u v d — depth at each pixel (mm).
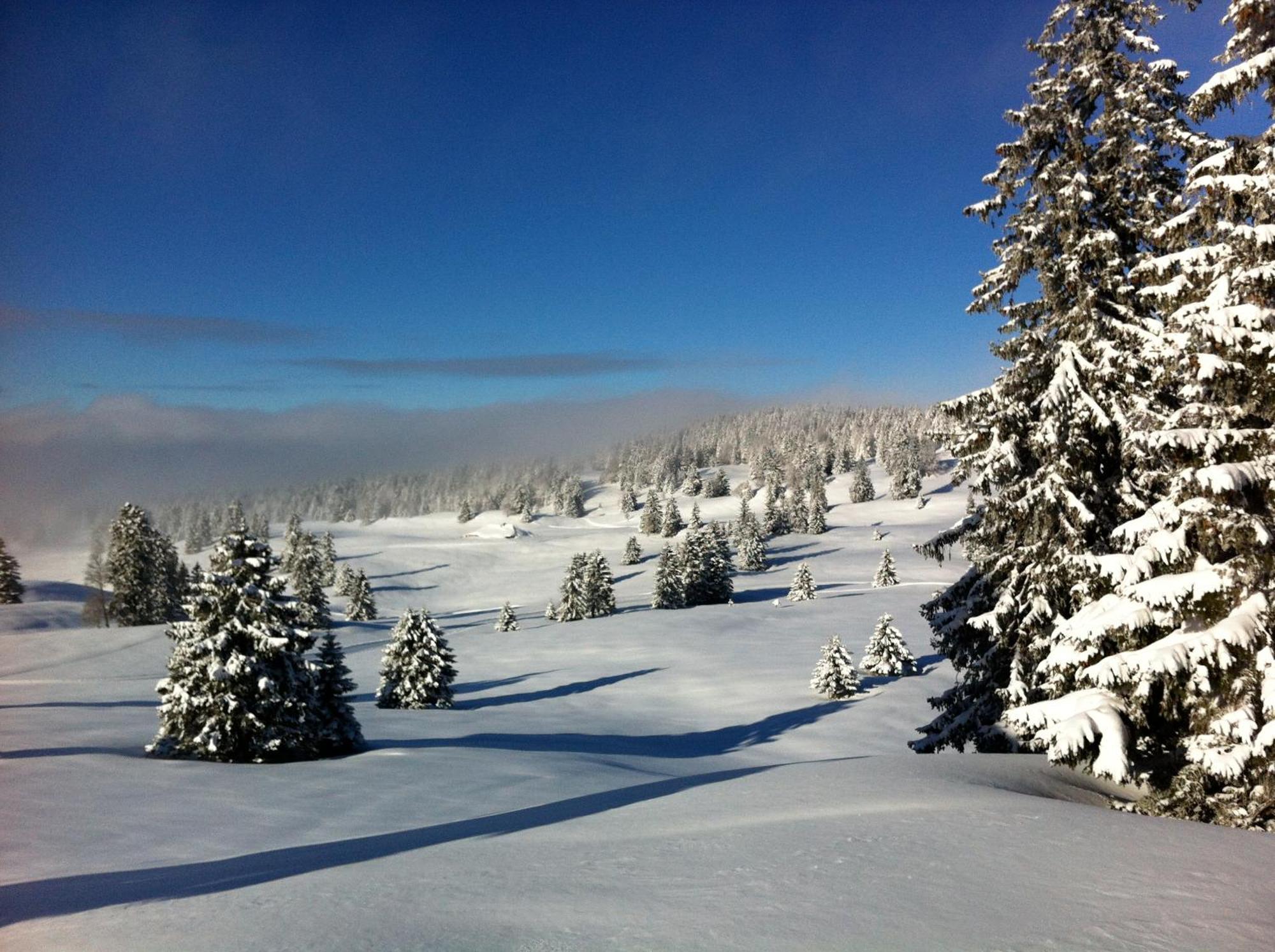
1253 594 9547
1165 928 4875
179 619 70062
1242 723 9133
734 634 66125
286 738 22938
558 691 48219
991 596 14875
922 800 8578
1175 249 11523
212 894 6746
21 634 61844
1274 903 5375
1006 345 14000
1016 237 14031
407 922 5336
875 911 5188
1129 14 12758
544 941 4848
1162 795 9734
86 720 29469
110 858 11648
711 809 9117
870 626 68750
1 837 12531
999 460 13688
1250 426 10070
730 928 4934
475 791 18531
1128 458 12227
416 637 41938
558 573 124500
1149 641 10555
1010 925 4934
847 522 153625
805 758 31188
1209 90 9852
